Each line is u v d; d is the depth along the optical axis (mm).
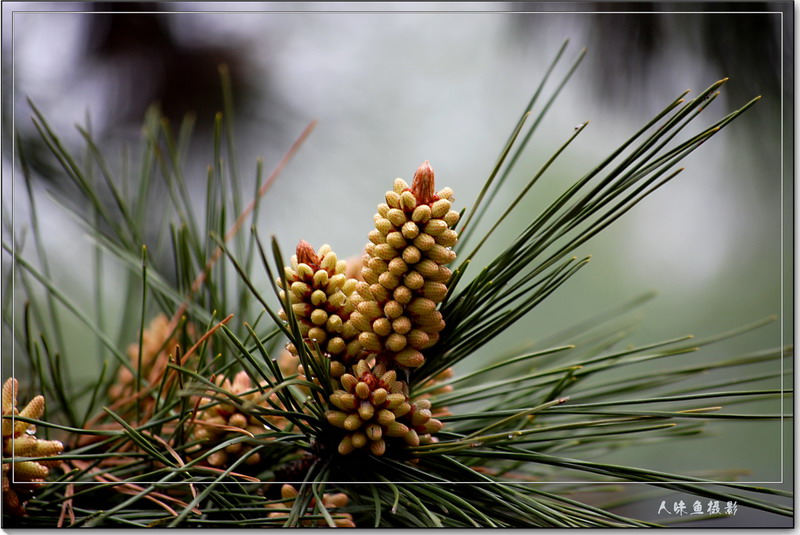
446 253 493
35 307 577
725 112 886
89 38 982
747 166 1056
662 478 500
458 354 518
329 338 503
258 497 503
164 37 1022
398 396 498
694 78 885
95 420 554
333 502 521
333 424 500
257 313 637
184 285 564
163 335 578
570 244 501
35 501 515
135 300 621
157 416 525
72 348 834
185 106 1037
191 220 581
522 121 514
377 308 498
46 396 562
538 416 556
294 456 530
